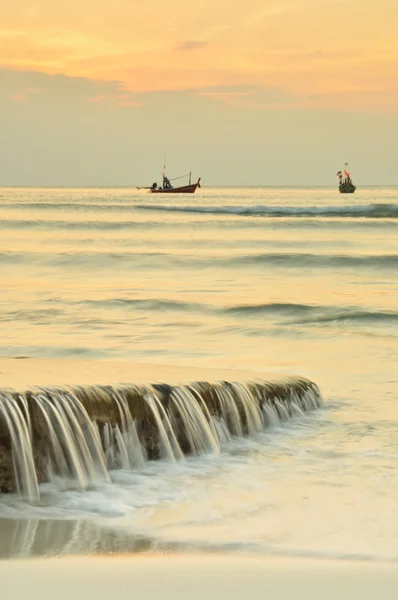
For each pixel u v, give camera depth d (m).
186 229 79.19
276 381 14.05
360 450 12.16
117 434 11.02
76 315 28.08
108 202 169.12
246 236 70.75
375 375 17.98
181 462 11.38
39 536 8.40
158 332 24.64
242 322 26.91
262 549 8.15
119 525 8.88
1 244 59.84
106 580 6.64
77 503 9.62
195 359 19.94
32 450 10.12
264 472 11.03
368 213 107.25
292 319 27.95
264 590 6.48
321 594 6.41
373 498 9.97
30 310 29.06
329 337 23.95
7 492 9.85
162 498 9.90
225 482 10.58
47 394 10.58
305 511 9.46
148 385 11.73
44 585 6.49
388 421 13.91
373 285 39.44
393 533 8.72
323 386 16.69
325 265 47.31
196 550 8.05
